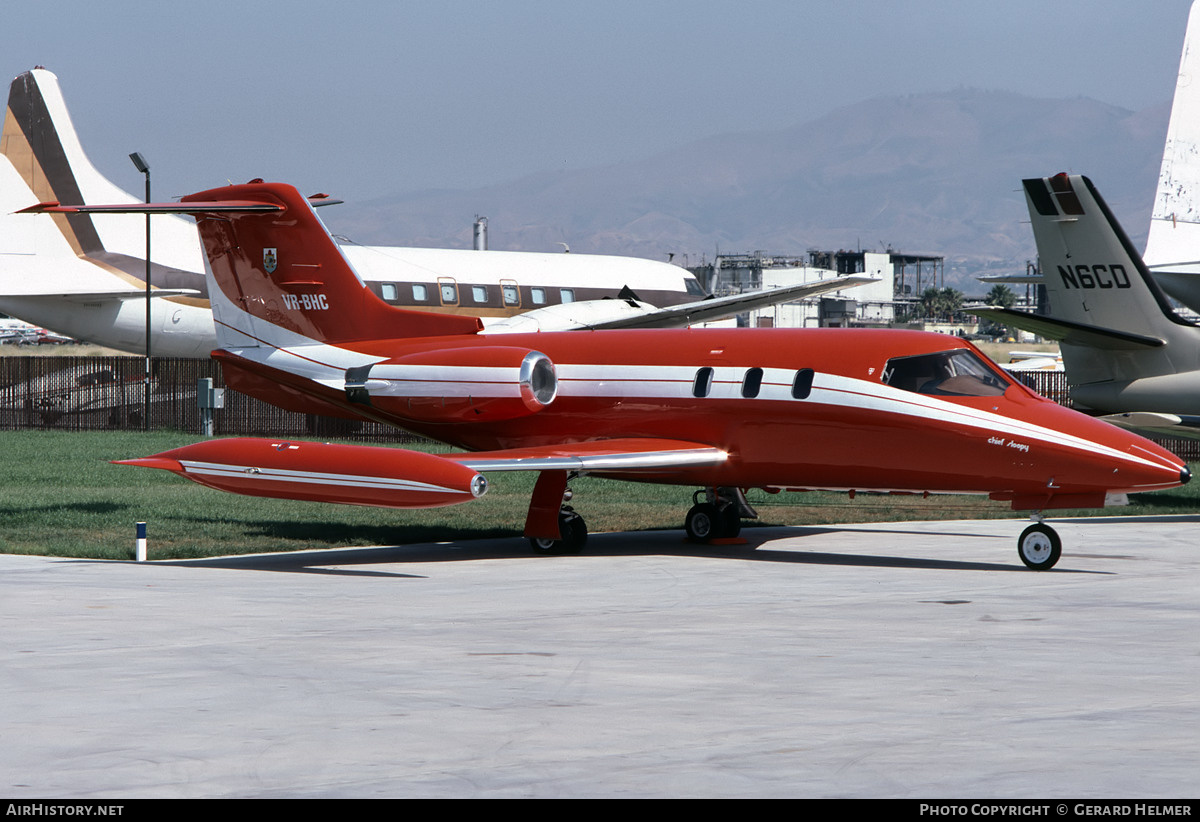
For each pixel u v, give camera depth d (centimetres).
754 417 5447
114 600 4128
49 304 13625
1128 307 7356
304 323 6397
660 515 7100
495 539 6181
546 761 2166
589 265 15012
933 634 3475
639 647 3266
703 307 10944
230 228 6488
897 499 8119
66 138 13825
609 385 5766
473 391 5747
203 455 5275
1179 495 8225
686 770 2109
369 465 4969
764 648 3250
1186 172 10550
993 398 5109
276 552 5622
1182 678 2867
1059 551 4947
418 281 13738
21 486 8244
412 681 2828
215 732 2369
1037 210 7569
